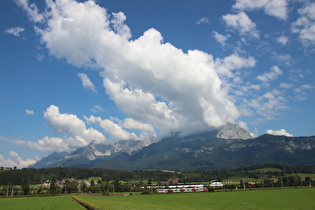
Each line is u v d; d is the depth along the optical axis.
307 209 71.19
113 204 69.38
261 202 94.12
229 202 97.69
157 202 100.50
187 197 134.00
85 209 63.81
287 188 191.25
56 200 112.94
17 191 191.88
